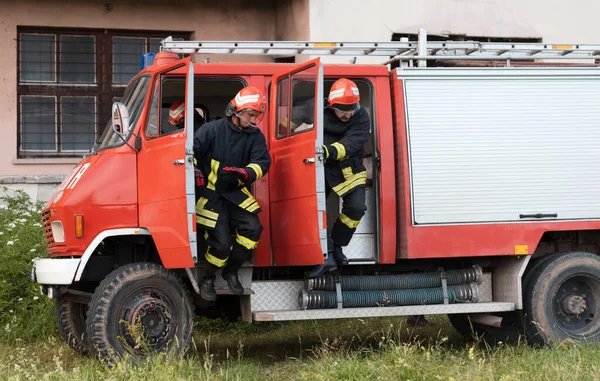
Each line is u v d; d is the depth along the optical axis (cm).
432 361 617
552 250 802
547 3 1316
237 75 709
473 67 746
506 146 745
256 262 703
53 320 823
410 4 1251
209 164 672
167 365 608
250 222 671
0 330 805
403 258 731
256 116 664
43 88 1218
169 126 688
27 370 654
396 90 733
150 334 663
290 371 677
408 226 723
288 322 913
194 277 691
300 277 738
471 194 736
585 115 763
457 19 1276
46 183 1179
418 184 727
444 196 731
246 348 813
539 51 795
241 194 668
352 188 697
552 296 755
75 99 1232
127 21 1244
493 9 1293
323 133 698
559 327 757
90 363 655
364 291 723
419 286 739
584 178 759
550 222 750
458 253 730
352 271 759
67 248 661
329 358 648
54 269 658
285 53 754
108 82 1243
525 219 744
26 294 848
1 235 909
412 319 826
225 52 739
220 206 668
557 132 756
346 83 688
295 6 1233
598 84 770
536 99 755
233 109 664
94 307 654
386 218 722
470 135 740
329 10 1211
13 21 1199
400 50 787
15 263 844
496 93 748
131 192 670
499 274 770
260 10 1302
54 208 673
